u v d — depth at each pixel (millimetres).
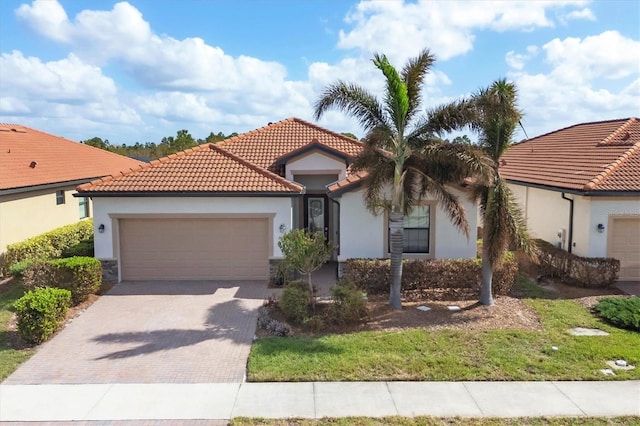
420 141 13305
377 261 15609
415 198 14680
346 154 19641
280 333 11883
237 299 15023
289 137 22891
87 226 23766
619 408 8250
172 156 18812
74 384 9297
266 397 8680
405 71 13516
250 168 18078
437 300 14711
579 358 10211
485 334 11539
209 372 9805
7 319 13031
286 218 16906
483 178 12695
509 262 15234
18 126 30406
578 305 14195
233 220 17141
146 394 8844
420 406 8328
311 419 7887
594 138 23281
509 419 7898
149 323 12828
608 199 16594
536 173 21750
